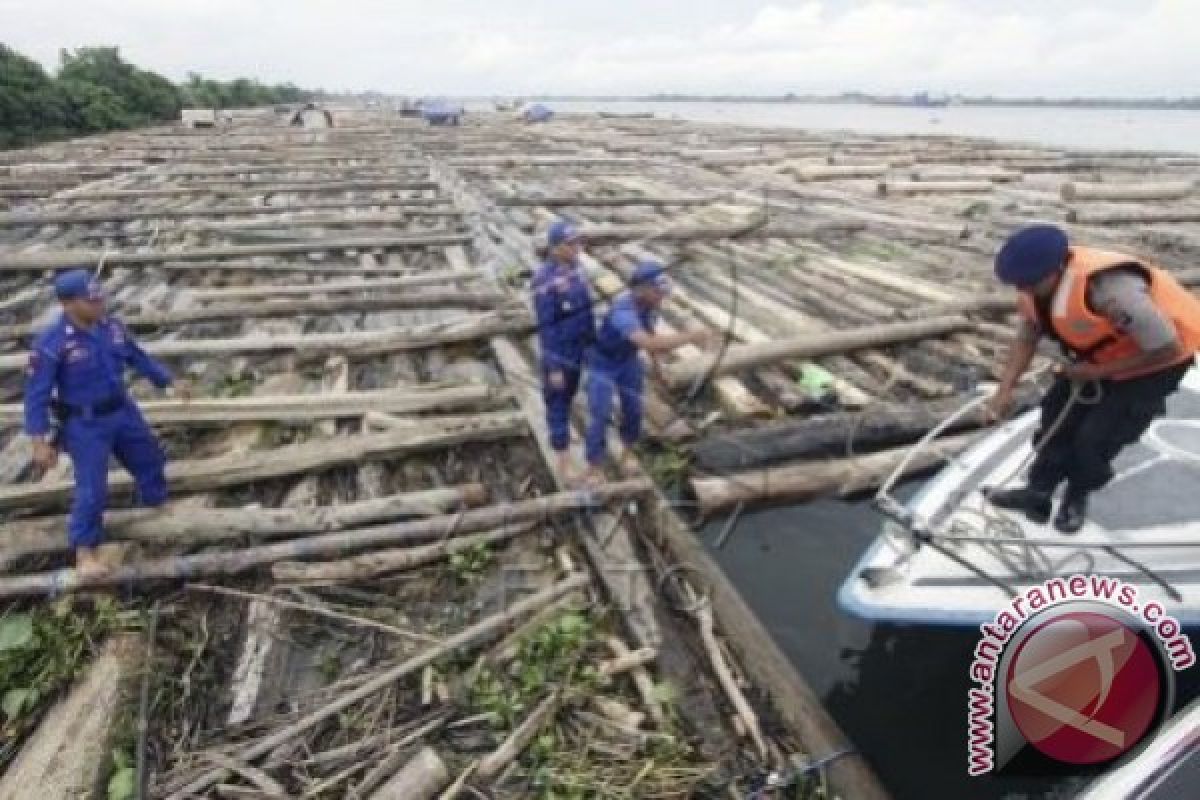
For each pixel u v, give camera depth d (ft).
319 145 81.51
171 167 63.00
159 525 14.76
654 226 38.93
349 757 10.44
